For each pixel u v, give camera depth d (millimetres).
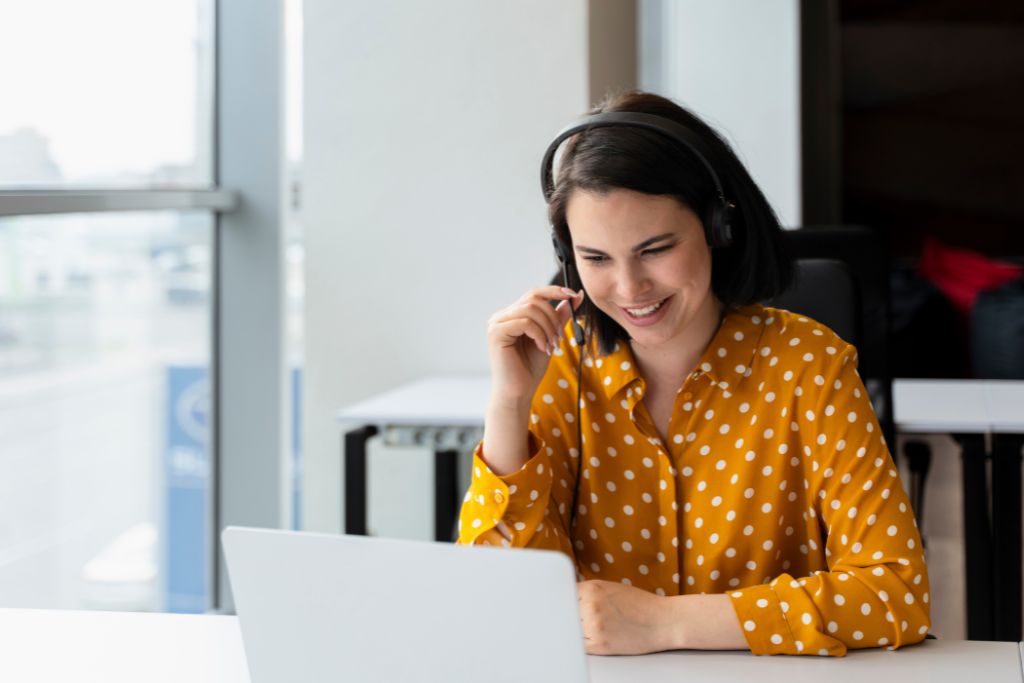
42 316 2746
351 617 1081
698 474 1530
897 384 3002
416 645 1067
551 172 1459
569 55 3244
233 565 1113
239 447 3502
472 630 1044
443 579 1038
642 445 1539
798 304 1999
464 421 2695
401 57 3324
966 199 4625
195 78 3359
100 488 3041
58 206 2545
